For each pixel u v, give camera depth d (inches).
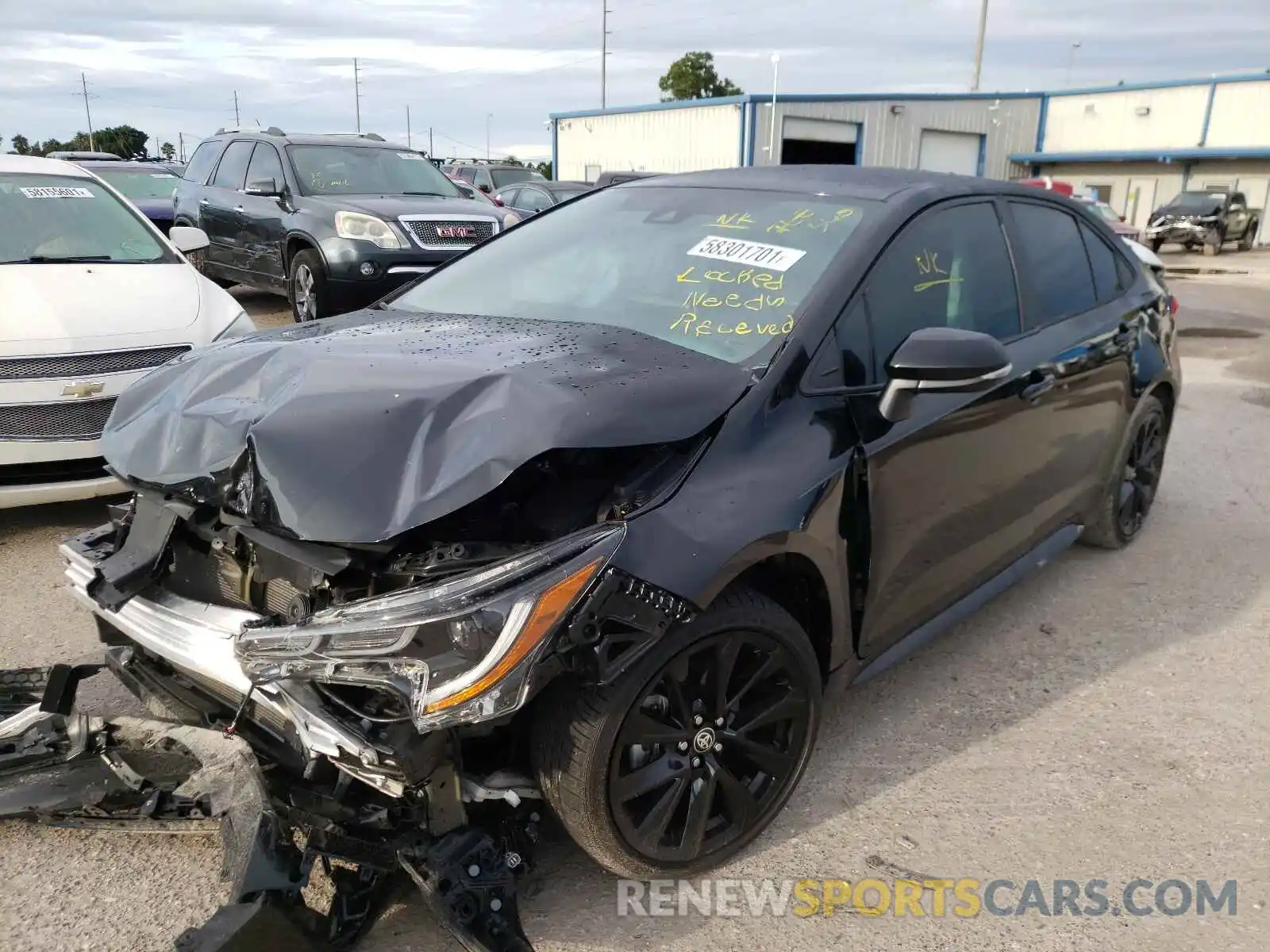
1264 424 291.1
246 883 79.5
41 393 171.5
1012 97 1405.0
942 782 117.5
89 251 218.8
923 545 119.4
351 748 80.5
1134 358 168.7
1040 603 166.6
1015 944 93.7
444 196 398.9
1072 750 124.5
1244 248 1178.6
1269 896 100.2
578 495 91.0
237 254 397.4
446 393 89.0
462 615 77.0
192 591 102.6
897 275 117.6
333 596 87.3
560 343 105.3
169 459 96.6
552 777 87.5
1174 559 185.8
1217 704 135.8
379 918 93.0
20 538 184.5
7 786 103.7
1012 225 144.0
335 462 83.9
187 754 96.4
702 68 2463.1
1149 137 1382.9
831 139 1214.9
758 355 103.9
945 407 117.7
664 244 127.3
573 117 1425.9
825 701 110.0
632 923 94.4
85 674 111.9
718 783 98.1
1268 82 1262.3
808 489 97.9
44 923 93.3
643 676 86.6
